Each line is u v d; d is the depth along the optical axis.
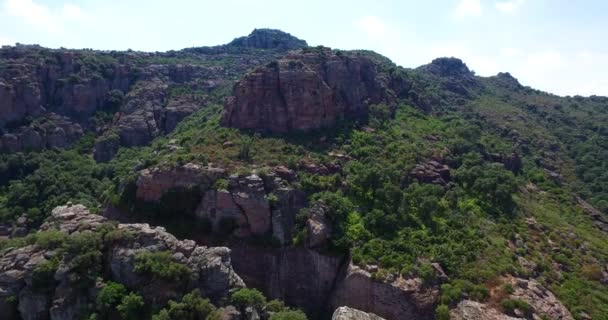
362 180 80.00
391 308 63.81
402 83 124.62
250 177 74.94
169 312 54.69
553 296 65.00
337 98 101.12
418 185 81.94
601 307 64.38
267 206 73.25
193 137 98.12
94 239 61.91
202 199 76.38
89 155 135.38
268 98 96.31
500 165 96.56
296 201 76.31
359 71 108.62
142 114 149.00
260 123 95.75
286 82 96.00
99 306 56.47
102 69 160.62
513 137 126.62
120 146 138.25
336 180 80.62
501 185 85.62
